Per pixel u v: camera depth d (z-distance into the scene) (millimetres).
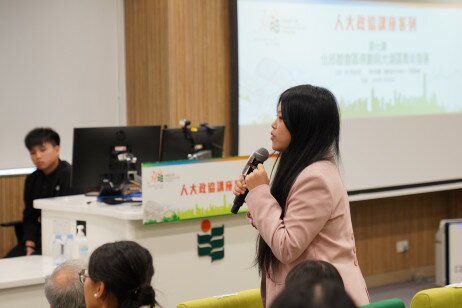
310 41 5852
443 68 6633
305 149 2184
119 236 3764
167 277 3818
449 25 6660
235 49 5477
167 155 4375
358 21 6113
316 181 2129
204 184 3834
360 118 6145
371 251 6594
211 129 4578
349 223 2242
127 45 5789
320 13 5895
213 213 3873
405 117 6406
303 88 2203
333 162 2207
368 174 6203
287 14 5723
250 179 2236
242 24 5516
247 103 5574
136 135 4258
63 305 2422
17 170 5492
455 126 6719
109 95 5812
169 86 5289
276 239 2137
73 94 5668
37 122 5543
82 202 4098
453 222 6105
